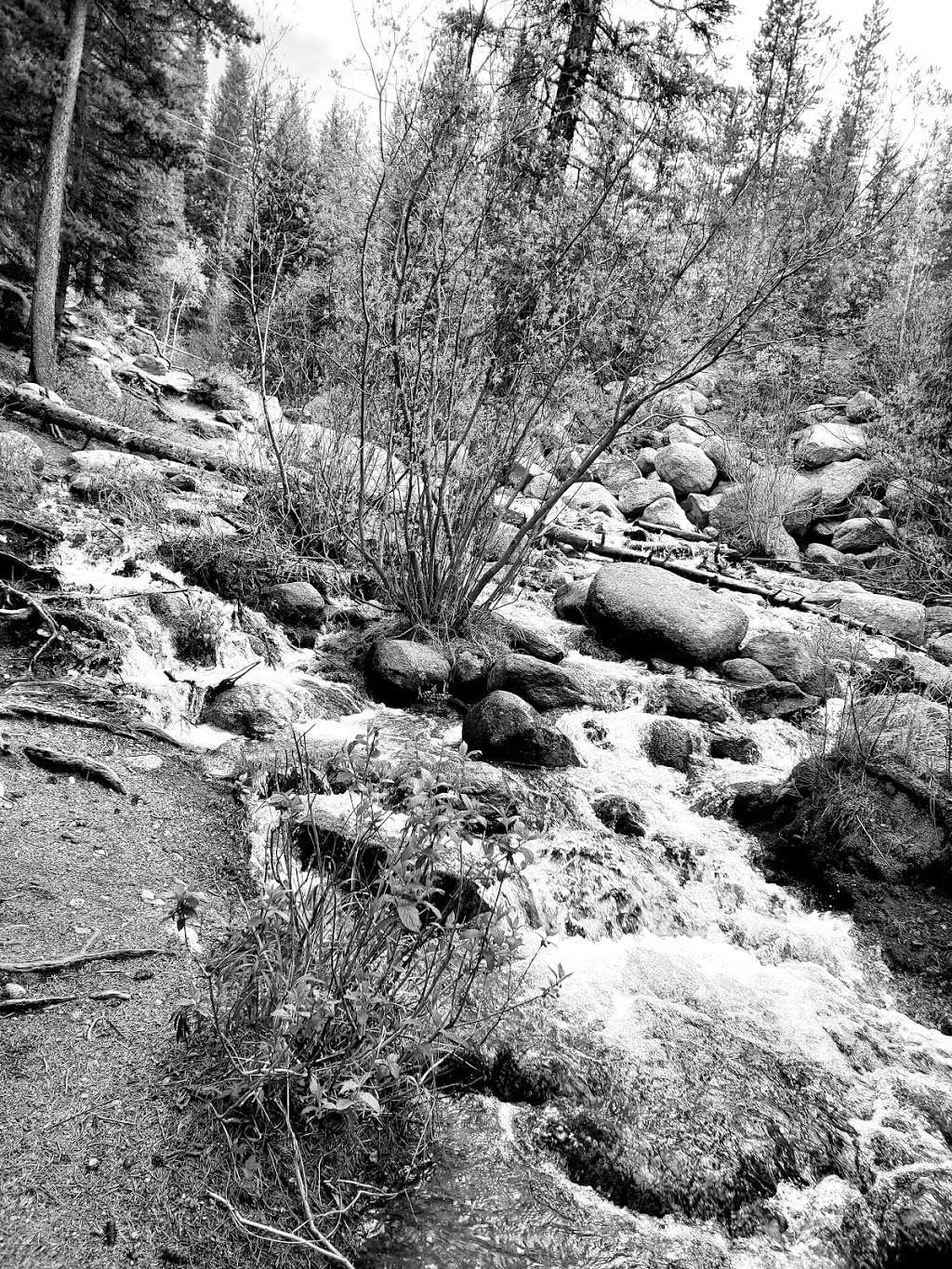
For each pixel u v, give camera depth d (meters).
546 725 5.18
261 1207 2.23
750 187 5.78
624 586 7.18
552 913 3.93
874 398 14.02
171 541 6.80
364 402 6.04
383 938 2.59
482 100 5.55
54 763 3.88
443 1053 2.79
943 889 4.51
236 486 8.72
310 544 7.23
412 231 5.82
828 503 12.69
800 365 13.25
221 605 6.04
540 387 6.02
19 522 6.25
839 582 10.93
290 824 2.87
